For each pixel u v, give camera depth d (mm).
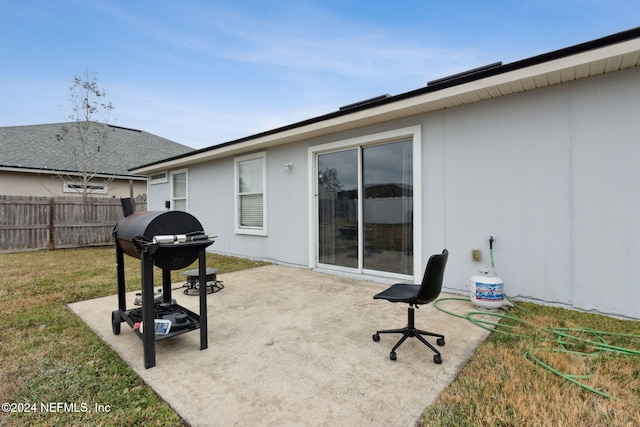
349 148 5711
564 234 3740
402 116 4875
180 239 2678
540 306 3838
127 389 2242
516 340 2930
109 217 10891
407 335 2789
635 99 3316
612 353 2650
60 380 2346
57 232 9891
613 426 1804
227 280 5457
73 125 13789
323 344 2939
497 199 4164
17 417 1954
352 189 5688
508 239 4105
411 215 4969
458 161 4453
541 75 3486
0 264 7000
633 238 3363
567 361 2506
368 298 4371
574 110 3643
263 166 7250
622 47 2965
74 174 12289
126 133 17516
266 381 2326
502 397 2068
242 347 2887
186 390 2221
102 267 6633
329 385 2266
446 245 4578
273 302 4203
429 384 2258
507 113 4070
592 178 3559
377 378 2348
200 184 9234
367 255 5516
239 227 8031
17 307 3988
